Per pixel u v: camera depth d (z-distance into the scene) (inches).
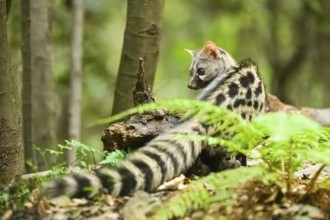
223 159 425.7
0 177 439.5
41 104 678.5
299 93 1205.1
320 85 1216.2
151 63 555.8
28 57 660.7
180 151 395.5
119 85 558.9
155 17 552.4
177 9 1422.2
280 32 1222.3
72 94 830.5
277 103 659.4
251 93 444.1
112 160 435.5
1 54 433.4
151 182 383.2
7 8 478.9
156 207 355.3
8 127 439.8
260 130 368.2
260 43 1259.2
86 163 494.0
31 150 644.1
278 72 1203.2
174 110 462.6
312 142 369.7
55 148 691.4
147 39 551.8
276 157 370.0
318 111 671.8
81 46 852.0
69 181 367.6
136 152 392.5
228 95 435.5
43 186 370.0
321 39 1206.3
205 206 347.9
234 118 387.9
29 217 357.1
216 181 347.6
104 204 366.9
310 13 1106.7
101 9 1040.2
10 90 439.8
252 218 340.8
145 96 466.3
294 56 1198.9
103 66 1080.8
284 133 348.8
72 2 841.5
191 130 407.5
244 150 378.3
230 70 476.4
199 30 1362.0
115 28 1228.5
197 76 573.0
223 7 1302.9
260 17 1213.1
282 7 1206.9
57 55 1005.8
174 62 1342.3
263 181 352.2
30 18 663.1
